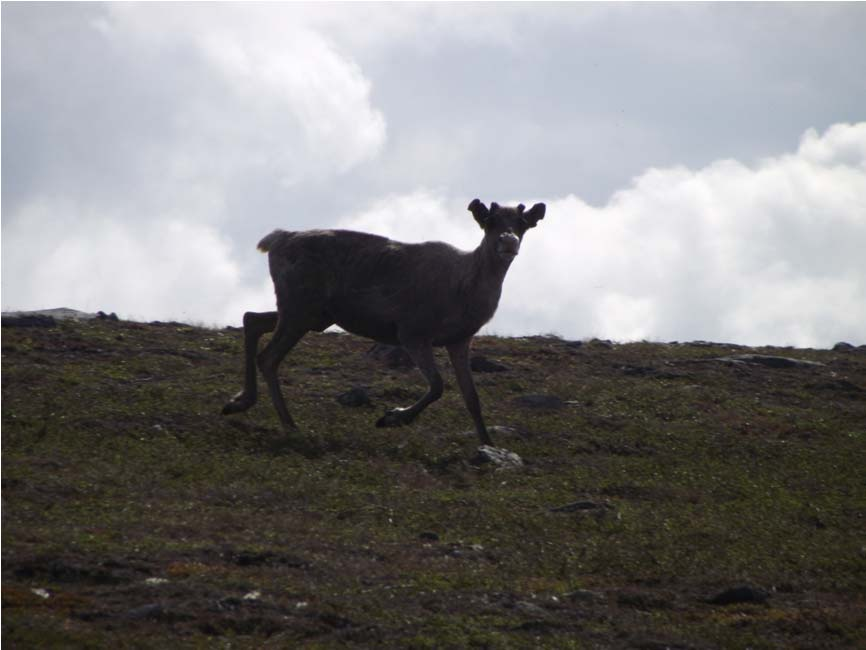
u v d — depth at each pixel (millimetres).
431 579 42125
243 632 36500
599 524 50125
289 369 75188
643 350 91500
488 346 86750
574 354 86562
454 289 59750
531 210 60000
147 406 61875
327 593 39875
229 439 58094
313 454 57281
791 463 63969
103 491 48625
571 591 42844
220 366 74062
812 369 87875
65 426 57062
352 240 61781
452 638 37250
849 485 60625
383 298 60594
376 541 46000
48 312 90812
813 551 49156
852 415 75750
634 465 60594
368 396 68375
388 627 37656
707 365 86500
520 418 67375
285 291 61812
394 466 56125
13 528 42906
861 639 40250
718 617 41562
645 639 38719
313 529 46562
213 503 48938
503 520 49469
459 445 61125
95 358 73562
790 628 40781
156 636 35281
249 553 42500
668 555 47125
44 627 34906
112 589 38438
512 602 40969
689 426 70062
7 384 64000
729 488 57938
